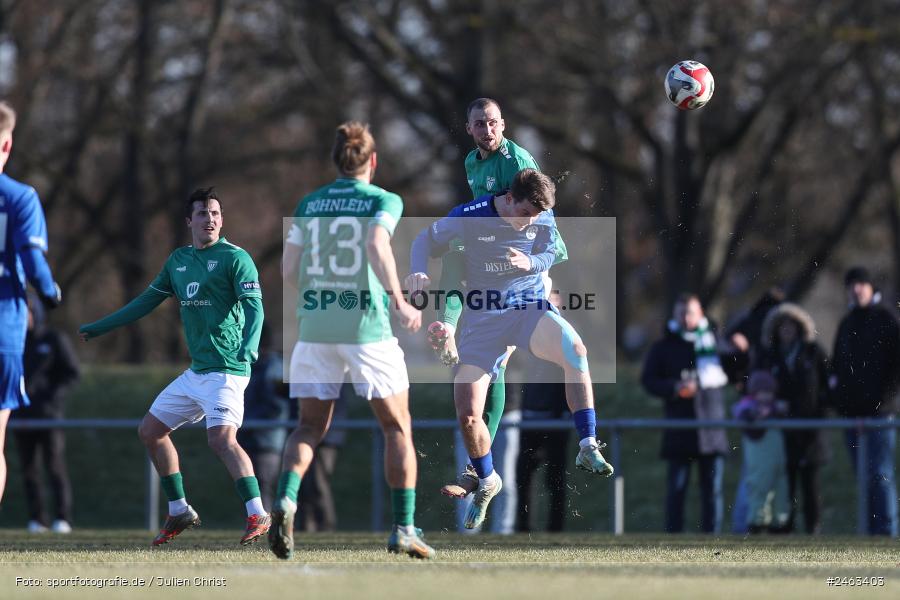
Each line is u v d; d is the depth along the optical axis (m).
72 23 92.12
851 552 26.16
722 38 78.56
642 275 99.00
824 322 96.25
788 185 93.94
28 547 27.05
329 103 96.31
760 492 37.81
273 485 40.84
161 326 105.06
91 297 112.69
